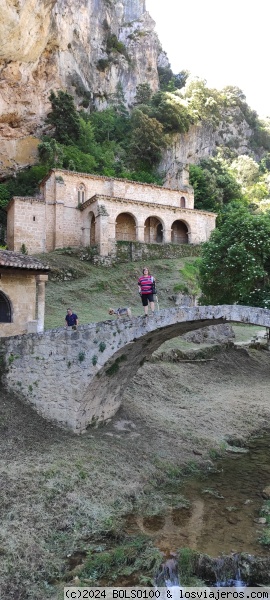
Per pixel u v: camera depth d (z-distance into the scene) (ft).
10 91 156.76
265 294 76.23
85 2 217.36
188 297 112.78
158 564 25.77
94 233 147.43
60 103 177.99
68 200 145.48
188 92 305.94
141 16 302.45
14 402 44.60
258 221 79.66
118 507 33.71
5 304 54.49
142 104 246.68
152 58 290.56
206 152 277.44
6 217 150.71
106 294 111.86
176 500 35.68
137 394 58.18
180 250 153.38
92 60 232.73
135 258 142.00
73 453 38.65
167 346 83.25
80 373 40.96
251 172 295.89
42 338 44.04
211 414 57.98
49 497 32.40
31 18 135.03
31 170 160.86
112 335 39.06
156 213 155.94
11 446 38.27
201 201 209.36
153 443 45.29
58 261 121.08
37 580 25.08
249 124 358.64
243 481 39.96
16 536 28.07
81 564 26.45
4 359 46.96
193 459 44.45
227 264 79.36
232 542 28.86
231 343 92.12
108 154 202.69
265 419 60.49
